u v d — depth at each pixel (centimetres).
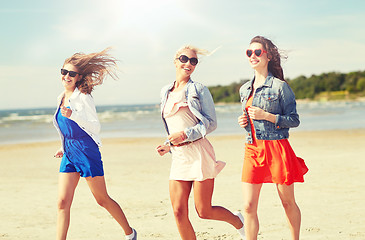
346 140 1627
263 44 384
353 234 473
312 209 594
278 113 379
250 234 377
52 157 1370
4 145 1812
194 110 383
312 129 2272
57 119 429
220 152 1355
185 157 381
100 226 548
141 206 651
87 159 414
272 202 647
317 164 1009
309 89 13375
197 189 379
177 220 386
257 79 395
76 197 734
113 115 5247
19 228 548
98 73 447
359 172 880
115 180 889
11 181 918
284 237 470
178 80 402
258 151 377
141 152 1414
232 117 4150
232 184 809
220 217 399
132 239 443
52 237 507
